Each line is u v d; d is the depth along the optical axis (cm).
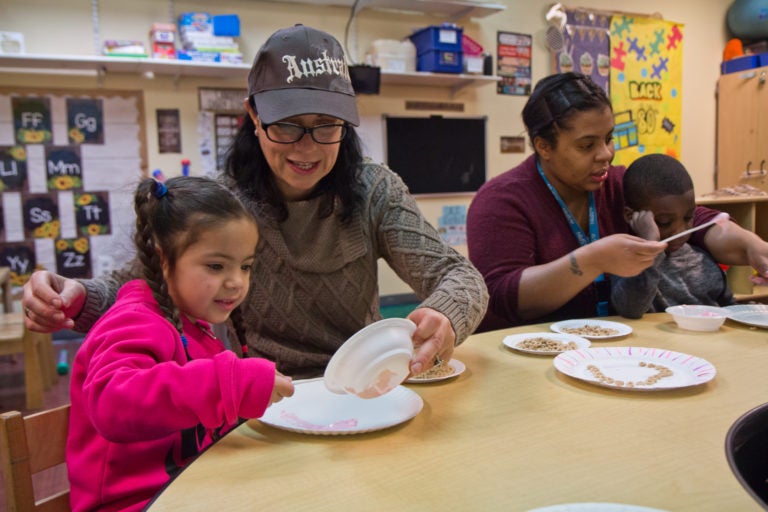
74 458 87
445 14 450
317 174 118
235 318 124
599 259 137
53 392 307
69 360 357
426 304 106
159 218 95
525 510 62
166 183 100
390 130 441
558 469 70
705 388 96
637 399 92
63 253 373
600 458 73
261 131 117
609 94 504
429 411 91
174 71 370
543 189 171
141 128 379
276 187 130
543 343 126
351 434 82
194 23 364
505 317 159
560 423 84
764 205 289
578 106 153
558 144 159
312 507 64
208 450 79
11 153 357
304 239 132
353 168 129
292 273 132
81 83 366
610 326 139
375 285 142
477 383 103
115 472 85
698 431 80
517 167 181
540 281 146
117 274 118
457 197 470
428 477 70
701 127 550
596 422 84
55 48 354
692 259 175
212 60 364
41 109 360
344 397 96
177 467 88
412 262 129
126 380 77
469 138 468
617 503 62
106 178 376
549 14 477
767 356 113
